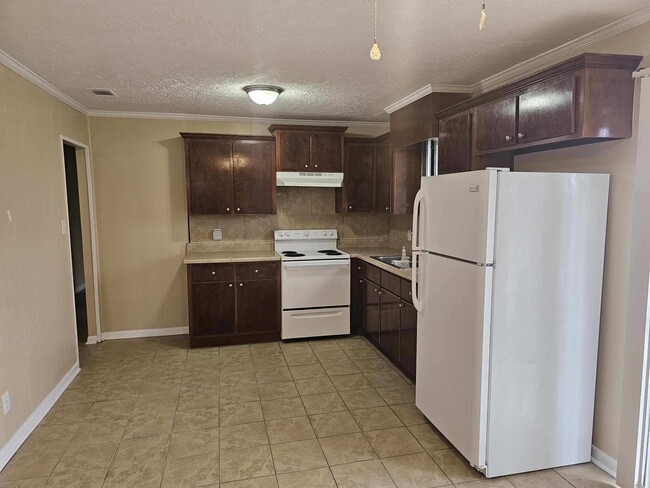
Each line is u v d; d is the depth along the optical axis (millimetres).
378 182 4953
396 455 2574
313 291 4555
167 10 2090
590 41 2436
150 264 4738
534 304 2320
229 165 4578
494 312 2270
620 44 2268
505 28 2330
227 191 4594
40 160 3203
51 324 3268
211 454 2586
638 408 2221
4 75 2689
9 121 2736
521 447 2393
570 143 2422
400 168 4188
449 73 3148
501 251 2246
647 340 2193
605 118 2146
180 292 4840
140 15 2146
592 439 2523
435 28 2330
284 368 3879
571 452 2480
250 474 2398
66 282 3605
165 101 4008
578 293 2379
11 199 2723
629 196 2232
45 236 3225
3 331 2557
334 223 5227
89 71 3041
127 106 4223
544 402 2396
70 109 3947
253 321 4516
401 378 3658
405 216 4879
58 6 2035
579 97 2133
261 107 4262
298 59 2826
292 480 2348
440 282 2646
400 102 4008
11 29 2299
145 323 4781
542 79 2352
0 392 2498
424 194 2805
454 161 3238
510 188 2230
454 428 2541
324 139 4699
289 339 4590
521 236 2266
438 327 2686
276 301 4559
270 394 3367
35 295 3016
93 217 4516
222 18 2189
